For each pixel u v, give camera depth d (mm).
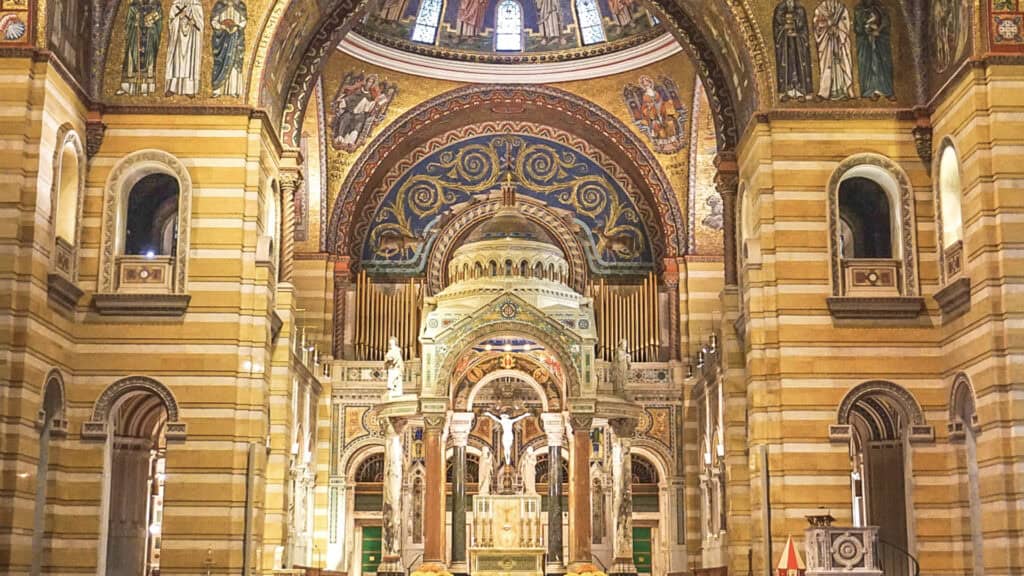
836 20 33625
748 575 35094
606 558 47594
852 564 27344
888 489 34688
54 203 29828
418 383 46688
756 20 33500
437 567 41188
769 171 32938
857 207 35406
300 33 35750
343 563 49062
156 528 48406
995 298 29062
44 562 30219
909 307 32156
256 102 32750
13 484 27562
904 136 33062
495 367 45062
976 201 29734
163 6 33000
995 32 29844
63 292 30156
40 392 29062
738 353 36594
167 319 31734
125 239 32938
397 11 49125
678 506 49500
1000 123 29531
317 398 48875
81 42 31812
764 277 32594
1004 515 28203
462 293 43875
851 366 32125
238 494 31031
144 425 35500
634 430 46000
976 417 29781
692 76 49125
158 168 32375
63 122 30484
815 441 31812
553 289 44531
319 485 48719
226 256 32031
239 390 31500
